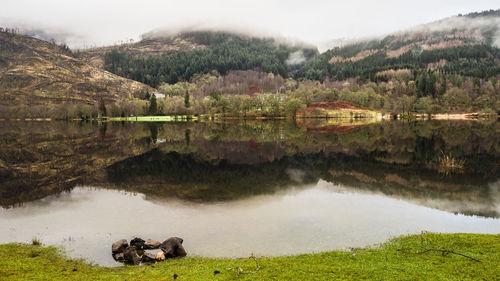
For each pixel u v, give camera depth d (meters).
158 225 21.66
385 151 59.59
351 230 20.39
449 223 21.97
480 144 66.62
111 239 19.19
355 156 54.69
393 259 14.80
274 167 45.53
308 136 90.88
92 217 23.52
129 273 13.85
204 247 17.69
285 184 35.03
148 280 12.78
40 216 23.89
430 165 45.53
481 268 13.02
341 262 14.56
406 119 180.25
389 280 12.14
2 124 161.00
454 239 17.30
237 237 19.23
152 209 25.62
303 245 17.81
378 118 194.25
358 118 196.00
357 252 16.25
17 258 15.63
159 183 35.78
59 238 19.38
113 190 32.56
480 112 189.38
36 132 108.81
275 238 18.98
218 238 19.09
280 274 13.07
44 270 14.12
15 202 28.00
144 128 126.50
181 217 23.38
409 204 26.89
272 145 71.12
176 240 16.89
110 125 149.12
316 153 58.72
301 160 51.34
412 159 50.66
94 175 40.28
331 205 26.56
